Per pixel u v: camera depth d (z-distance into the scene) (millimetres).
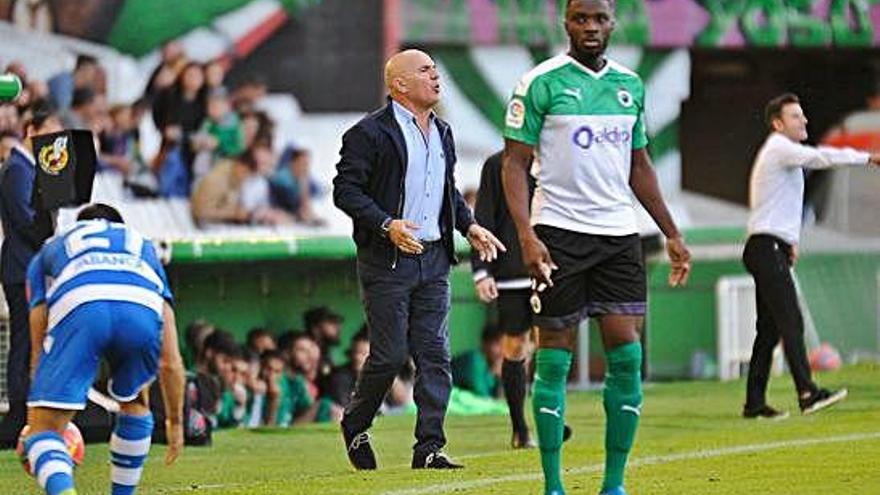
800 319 30266
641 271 18484
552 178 18359
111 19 35125
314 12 37000
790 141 30141
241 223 36125
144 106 35406
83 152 22125
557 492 18422
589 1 18312
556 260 18281
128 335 17031
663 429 29562
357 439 23188
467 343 35906
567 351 18422
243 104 36375
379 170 22703
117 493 18172
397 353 22703
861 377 38156
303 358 33438
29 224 26188
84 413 26750
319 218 36875
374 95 37438
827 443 25828
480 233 23016
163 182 35500
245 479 24000
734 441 26406
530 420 32219
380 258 22609
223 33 36219
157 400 27812
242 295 33062
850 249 43656
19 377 26703
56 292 17094
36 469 16688
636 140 18812
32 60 34281
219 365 32375
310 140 36969
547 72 18328
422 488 20922
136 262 17328
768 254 30109
